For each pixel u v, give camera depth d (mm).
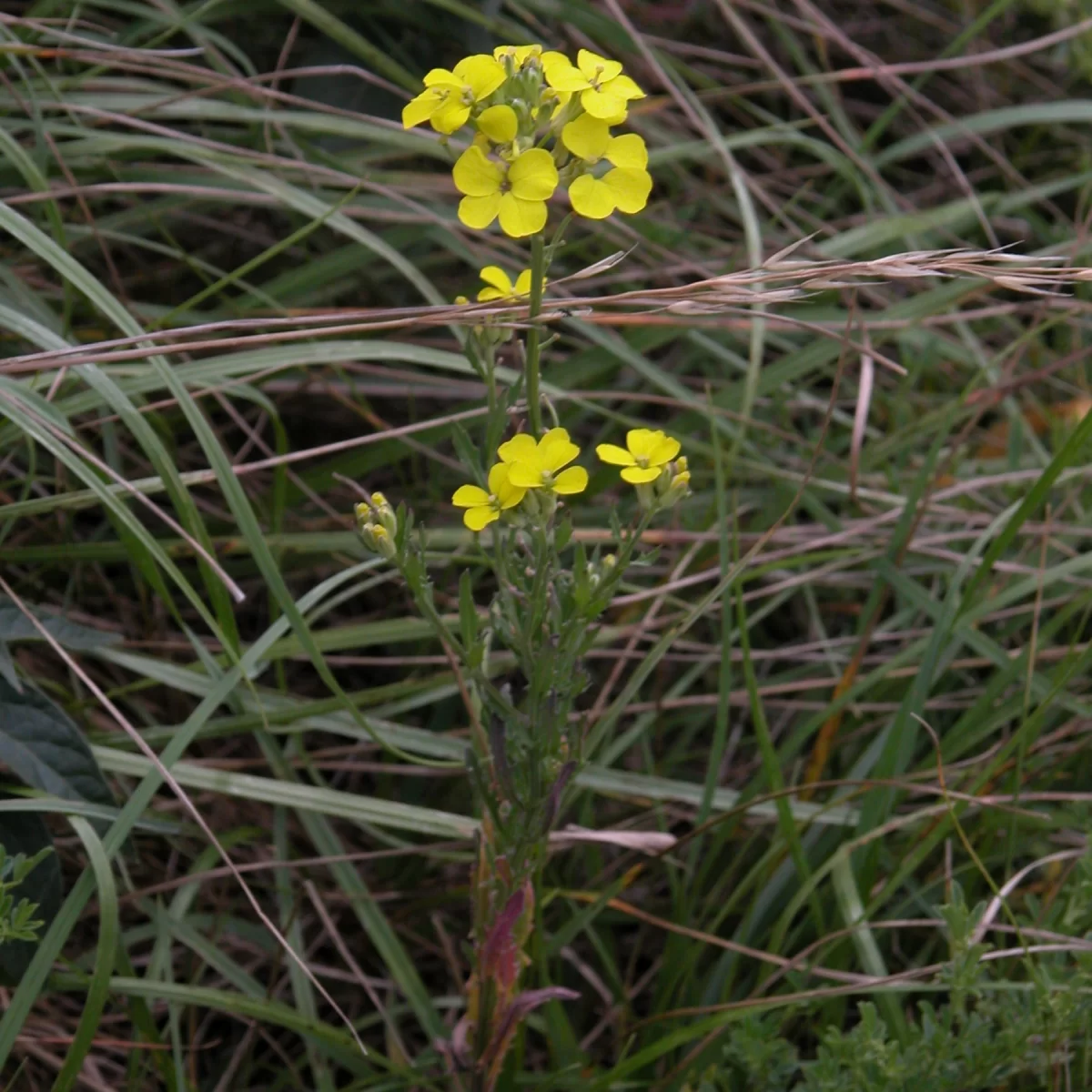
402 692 892
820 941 820
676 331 988
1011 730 934
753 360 955
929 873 890
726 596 844
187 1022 876
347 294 1050
